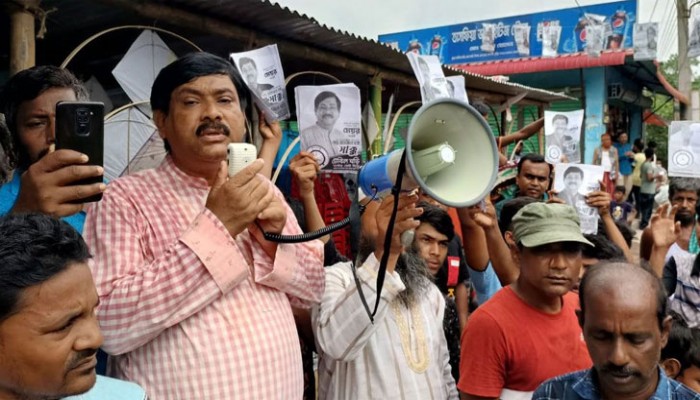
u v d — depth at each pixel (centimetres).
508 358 228
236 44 483
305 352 290
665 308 165
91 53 509
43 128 210
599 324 161
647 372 159
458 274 401
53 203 142
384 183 191
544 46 1422
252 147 179
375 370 222
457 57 1534
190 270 165
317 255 210
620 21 1352
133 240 177
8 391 111
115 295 165
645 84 1803
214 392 169
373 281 196
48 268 109
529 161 479
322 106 348
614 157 1165
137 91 372
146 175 193
